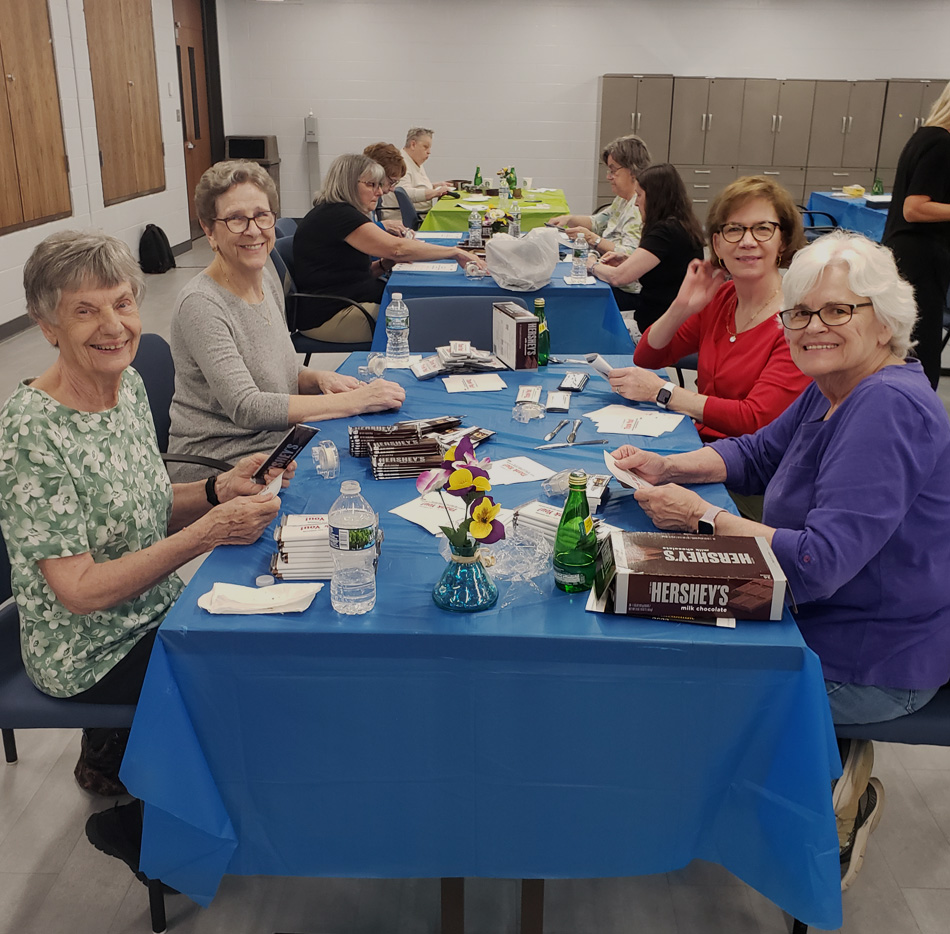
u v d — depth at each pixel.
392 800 1.42
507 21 10.49
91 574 1.51
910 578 1.51
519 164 10.96
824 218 7.82
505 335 2.78
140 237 8.36
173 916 1.76
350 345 4.33
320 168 11.04
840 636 1.56
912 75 10.61
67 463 1.51
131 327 1.57
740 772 1.37
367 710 1.36
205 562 1.55
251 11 10.50
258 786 1.42
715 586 1.33
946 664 1.57
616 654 1.30
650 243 4.11
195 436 2.37
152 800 1.33
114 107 7.72
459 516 1.70
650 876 1.86
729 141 10.60
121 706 1.64
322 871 1.48
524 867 1.46
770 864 1.37
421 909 1.78
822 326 1.52
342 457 2.03
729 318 2.55
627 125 10.56
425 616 1.36
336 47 10.61
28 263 1.51
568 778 1.39
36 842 1.94
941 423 1.48
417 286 3.86
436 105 10.79
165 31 8.95
